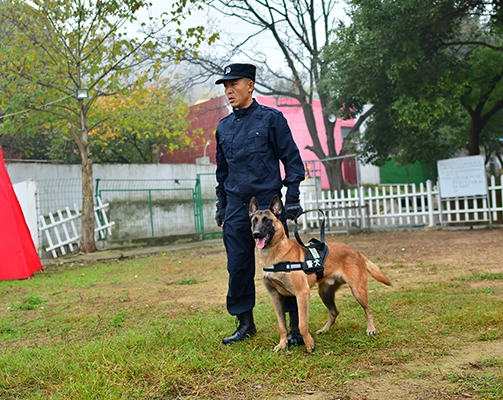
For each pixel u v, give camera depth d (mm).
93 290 9047
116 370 3951
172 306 7039
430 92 15336
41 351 4867
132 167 18344
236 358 4160
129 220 17938
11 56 13820
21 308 7590
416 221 17484
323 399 3350
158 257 14430
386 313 5645
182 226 19172
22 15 14094
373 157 20094
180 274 10477
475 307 5496
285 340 4488
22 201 15320
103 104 19500
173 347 4598
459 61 16406
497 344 4281
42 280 10805
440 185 16781
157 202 18703
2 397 3736
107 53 15336
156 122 17094
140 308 7027
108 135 20562
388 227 17891
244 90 4836
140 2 14352
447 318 5094
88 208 15945
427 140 18719
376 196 18078
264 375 3818
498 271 8102
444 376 3600
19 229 11477
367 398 3312
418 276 8188
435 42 15805
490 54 16766
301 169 4875
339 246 4930
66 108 15289
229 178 4945
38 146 22203
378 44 15109
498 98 17922
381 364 3959
